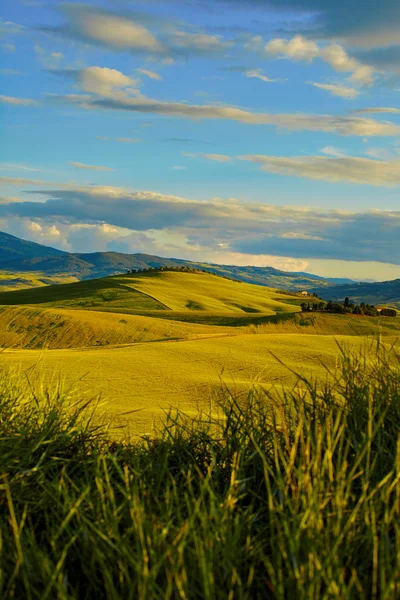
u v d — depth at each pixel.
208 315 103.38
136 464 4.16
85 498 3.49
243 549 2.87
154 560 2.67
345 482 2.96
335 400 4.44
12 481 3.62
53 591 2.74
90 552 2.99
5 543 3.05
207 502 3.42
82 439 4.67
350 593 2.42
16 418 4.68
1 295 143.12
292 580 2.52
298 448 3.79
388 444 3.71
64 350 35.84
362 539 2.78
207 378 24.31
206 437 4.77
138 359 30.23
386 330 28.34
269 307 155.00
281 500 3.00
